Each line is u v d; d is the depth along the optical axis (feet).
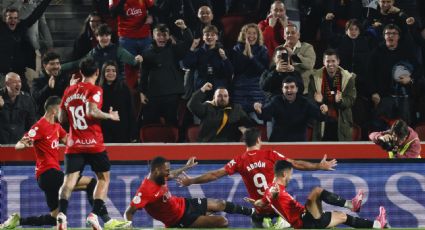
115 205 175.52
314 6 213.46
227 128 183.52
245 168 155.84
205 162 176.04
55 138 155.94
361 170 177.47
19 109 183.93
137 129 193.47
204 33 192.03
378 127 195.31
